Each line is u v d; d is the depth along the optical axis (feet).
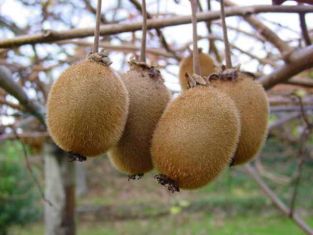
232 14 1.16
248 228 7.50
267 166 8.27
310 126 1.95
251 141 0.91
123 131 0.90
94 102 0.84
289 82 1.56
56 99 0.85
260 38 1.88
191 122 0.83
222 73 0.95
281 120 2.45
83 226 8.29
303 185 8.52
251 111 0.91
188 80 0.90
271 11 1.15
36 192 7.33
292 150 3.73
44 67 2.01
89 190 10.44
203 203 8.75
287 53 1.27
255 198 8.63
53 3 2.20
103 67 0.88
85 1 1.90
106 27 1.12
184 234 7.43
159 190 9.96
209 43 1.61
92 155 0.87
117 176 10.82
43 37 1.13
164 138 0.83
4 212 6.64
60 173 2.72
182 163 0.82
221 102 0.85
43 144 2.79
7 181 6.53
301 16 1.26
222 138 0.83
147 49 1.79
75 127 0.83
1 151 6.95
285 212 2.33
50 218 2.73
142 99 0.91
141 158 0.91
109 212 8.87
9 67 1.96
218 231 7.47
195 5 0.93
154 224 8.12
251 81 0.95
